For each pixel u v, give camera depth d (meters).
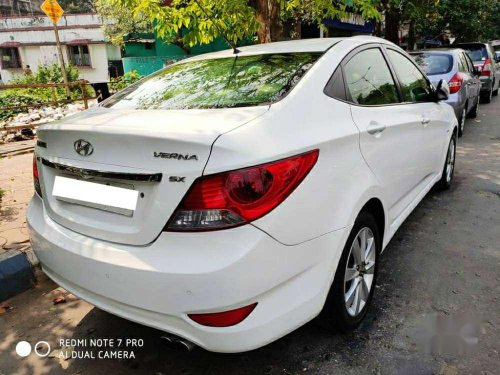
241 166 1.70
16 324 2.74
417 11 11.05
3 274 2.99
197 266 1.69
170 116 2.05
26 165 6.30
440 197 4.65
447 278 3.00
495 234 3.67
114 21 18.23
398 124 2.87
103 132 1.88
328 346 2.36
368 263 2.57
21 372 2.32
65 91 13.16
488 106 11.60
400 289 2.88
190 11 5.11
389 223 2.85
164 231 1.76
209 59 2.97
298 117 2.06
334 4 6.36
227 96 2.31
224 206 1.69
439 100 3.86
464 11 17.36
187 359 2.36
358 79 2.65
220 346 1.77
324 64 2.42
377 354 2.28
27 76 18.72
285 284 1.88
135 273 1.79
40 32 27.66
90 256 1.94
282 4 5.59
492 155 6.29
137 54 16.67
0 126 8.65
